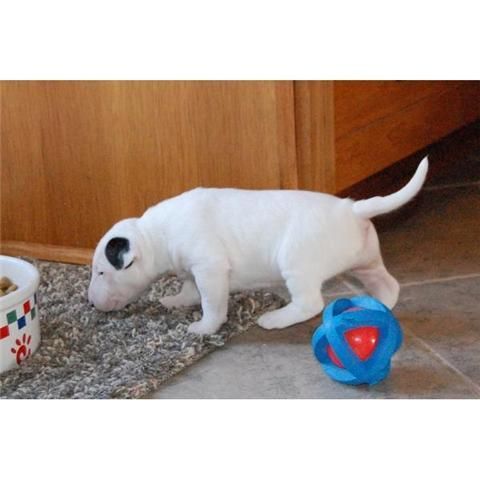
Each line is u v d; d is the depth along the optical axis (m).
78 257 1.66
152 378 1.25
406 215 1.83
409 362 1.29
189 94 1.54
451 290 1.50
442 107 1.83
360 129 1.60
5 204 1.72
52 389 1.23
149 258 1.36
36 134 1.66
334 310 1.23
